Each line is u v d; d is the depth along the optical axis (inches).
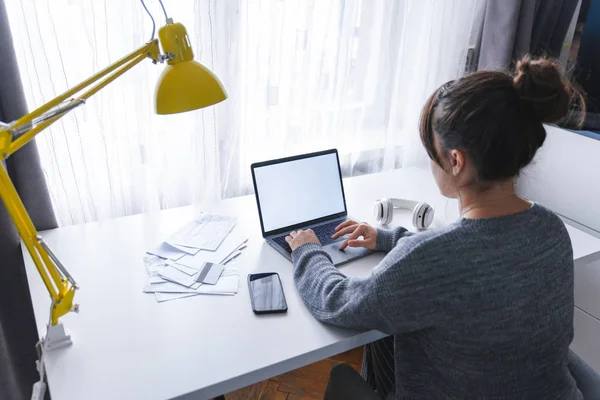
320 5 69.2
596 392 41.2
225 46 63.6
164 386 36.2
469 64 87.2
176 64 42.0
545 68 32.7
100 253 52.2
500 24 80.0
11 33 51.0
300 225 57.6
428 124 36.6
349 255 52.5
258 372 38.2
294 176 57.5
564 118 35.6
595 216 73.6
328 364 79.4
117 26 57.3
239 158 71.2
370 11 72.7
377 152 83.3
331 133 77.5
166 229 57.3
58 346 39.4
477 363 34.4
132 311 43.8
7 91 51.9
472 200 35.8
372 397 39.9
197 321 42.9
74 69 57.2
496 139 32.4
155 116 63.2
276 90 71.0
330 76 74.0
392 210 59.2
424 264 33.8
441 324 34.3
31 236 36.2
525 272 33.4
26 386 64.4
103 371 37.4
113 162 62.0
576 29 74.5
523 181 80.7
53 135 57.1
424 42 79.7
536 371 34.7
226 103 66.7
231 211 62.1
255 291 46.5
